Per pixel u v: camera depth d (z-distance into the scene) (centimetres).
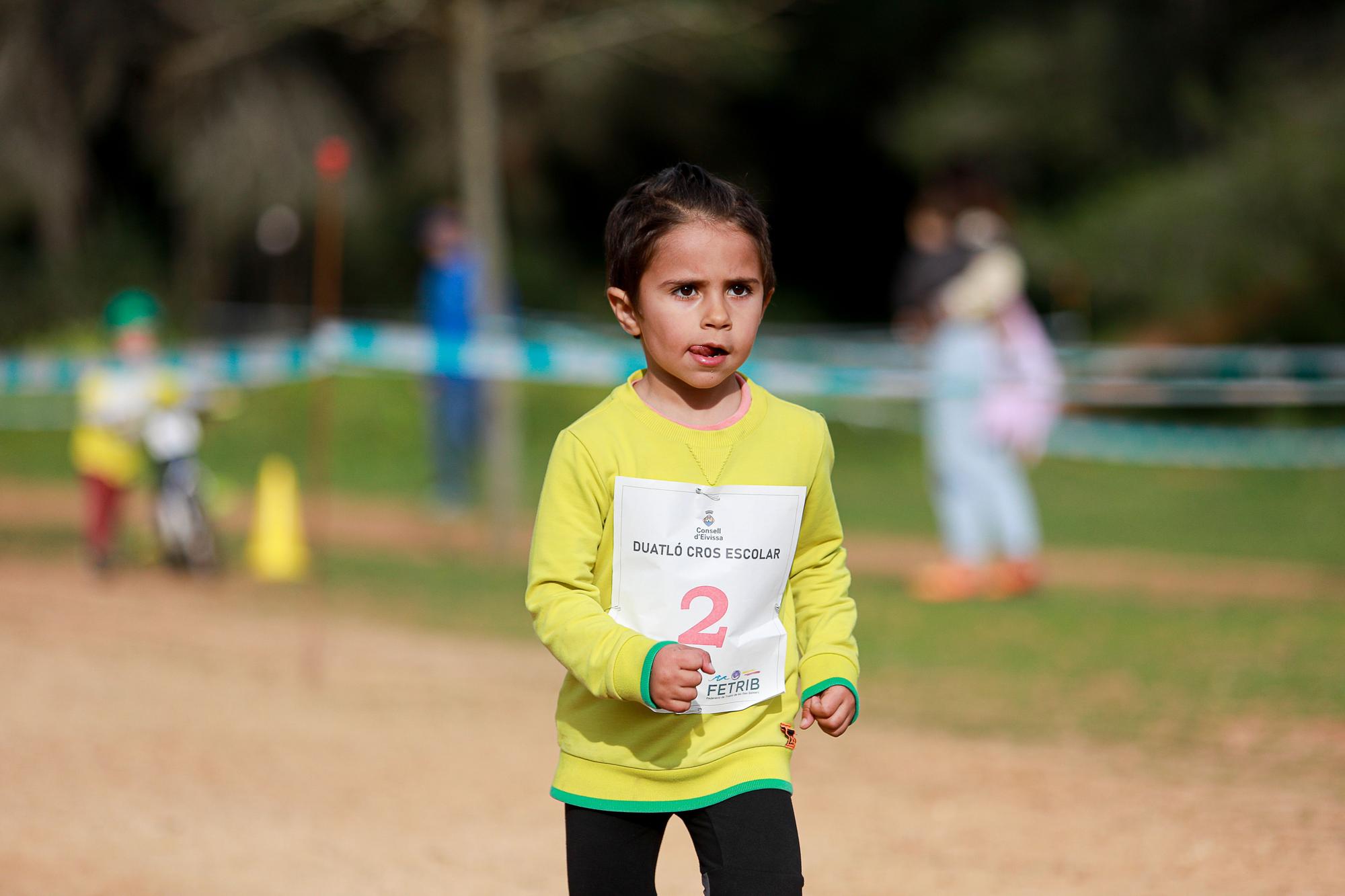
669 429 1126
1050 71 7794
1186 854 1752
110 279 8881
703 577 1123
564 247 10981
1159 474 6356
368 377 7512
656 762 1113
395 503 5716
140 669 2805
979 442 3694
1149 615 3406
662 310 1104
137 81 8588
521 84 9025
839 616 1180
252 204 8512
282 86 8650
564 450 1132
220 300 9094
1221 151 7381
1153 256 7125
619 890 1128
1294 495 5784
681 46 6138
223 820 1920
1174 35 7681
